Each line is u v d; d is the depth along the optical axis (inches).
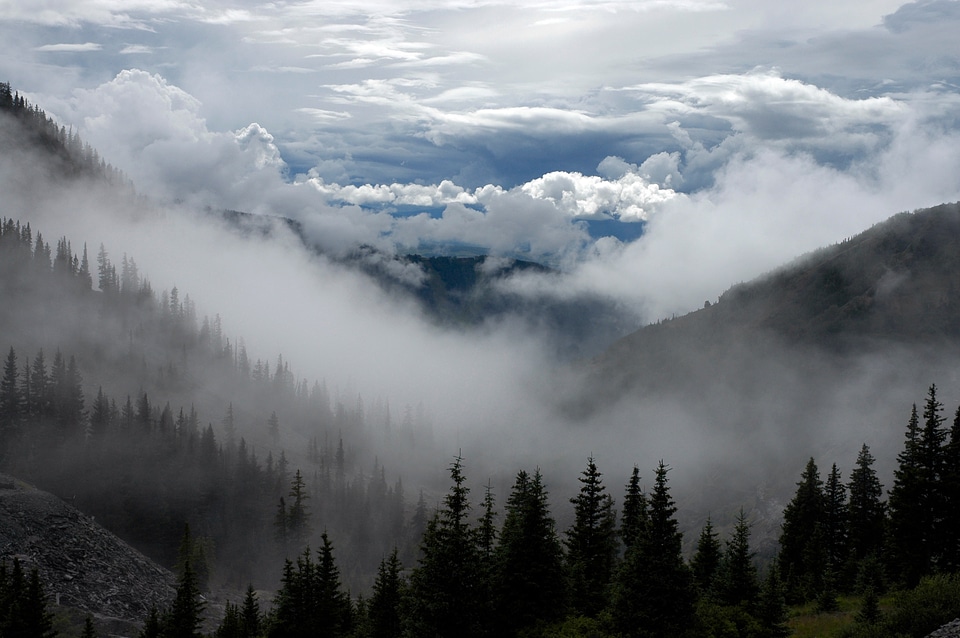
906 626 1157.1
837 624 1589.6
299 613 2241.6
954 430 2129.7
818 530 3070.9
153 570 4404.5
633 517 2442.2
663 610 1465.3
